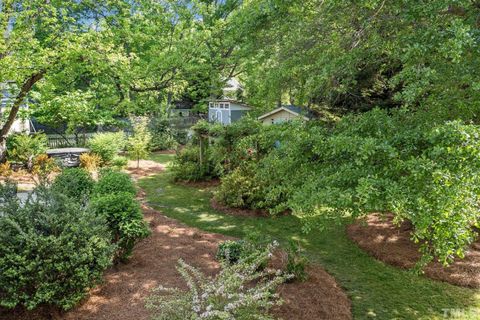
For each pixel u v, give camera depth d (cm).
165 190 1075
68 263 395
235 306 311
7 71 912
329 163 392
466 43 299
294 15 612
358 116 439
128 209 527
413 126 379
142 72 1239
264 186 824
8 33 1046
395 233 680
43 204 448
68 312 406
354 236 681
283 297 448
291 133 448
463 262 555
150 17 1421
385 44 453
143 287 462
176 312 321
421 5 357
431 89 396
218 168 1059
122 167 1354
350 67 477
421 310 449
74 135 1859
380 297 480
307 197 363
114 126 1869
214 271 509
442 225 271
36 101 1277
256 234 567
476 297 475
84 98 1144
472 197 267
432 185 272
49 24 1077
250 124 929
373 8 423
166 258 556
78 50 1003
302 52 567
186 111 2752
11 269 373
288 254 511
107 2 1221
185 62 1272
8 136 1248
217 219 809
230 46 1260
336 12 497
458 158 265
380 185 295
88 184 754
